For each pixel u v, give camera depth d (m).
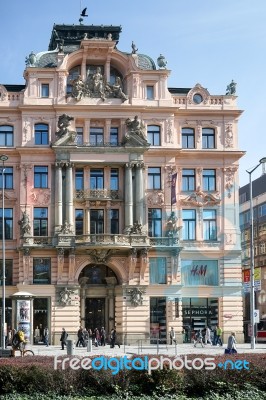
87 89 89.56
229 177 90.81
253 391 31.78
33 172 87.75
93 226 87.94
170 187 88.81
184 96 91.25
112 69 91.94
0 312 86.62
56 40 95.69
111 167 88.69
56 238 85.62
